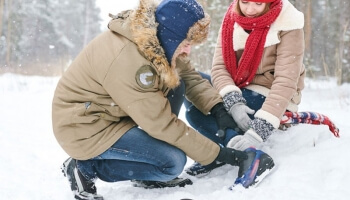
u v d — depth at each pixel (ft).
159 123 7.73
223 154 8.23
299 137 9.72
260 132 8.54
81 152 8.06
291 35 8.95
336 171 8.28
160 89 7.96
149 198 8.39
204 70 29.53
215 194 8.05
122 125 8.13
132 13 7.66
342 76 28.55
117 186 9.54
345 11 31.27
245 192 7.93
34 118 18.07
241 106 9.06
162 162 8.10
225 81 9.61
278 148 9.59
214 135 9.64
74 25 110.01
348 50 28.60
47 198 8.73
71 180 8.39
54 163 11.44
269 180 8.41
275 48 9.23
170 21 7.54
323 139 9.64
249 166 8.20
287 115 9.65
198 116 9.75
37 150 12.72
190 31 7.61
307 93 26.07
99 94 7.89
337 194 7.55
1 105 21.54
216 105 9.25
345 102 20.54
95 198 8.26
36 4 80.48
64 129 8.11
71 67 8.24
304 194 7.70
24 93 26.81
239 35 9.43
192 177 9.48
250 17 9.10
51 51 82.79
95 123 7.97
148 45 7.44
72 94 8.03
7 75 39.22
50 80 35.91
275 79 8.96
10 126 16.10
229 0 29.66
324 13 65.87
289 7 9.00
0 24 50.26
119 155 8.05
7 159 11.61
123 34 7.71
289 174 8.41
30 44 77.10
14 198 8.79
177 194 8.17
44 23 81.71
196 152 8.07
